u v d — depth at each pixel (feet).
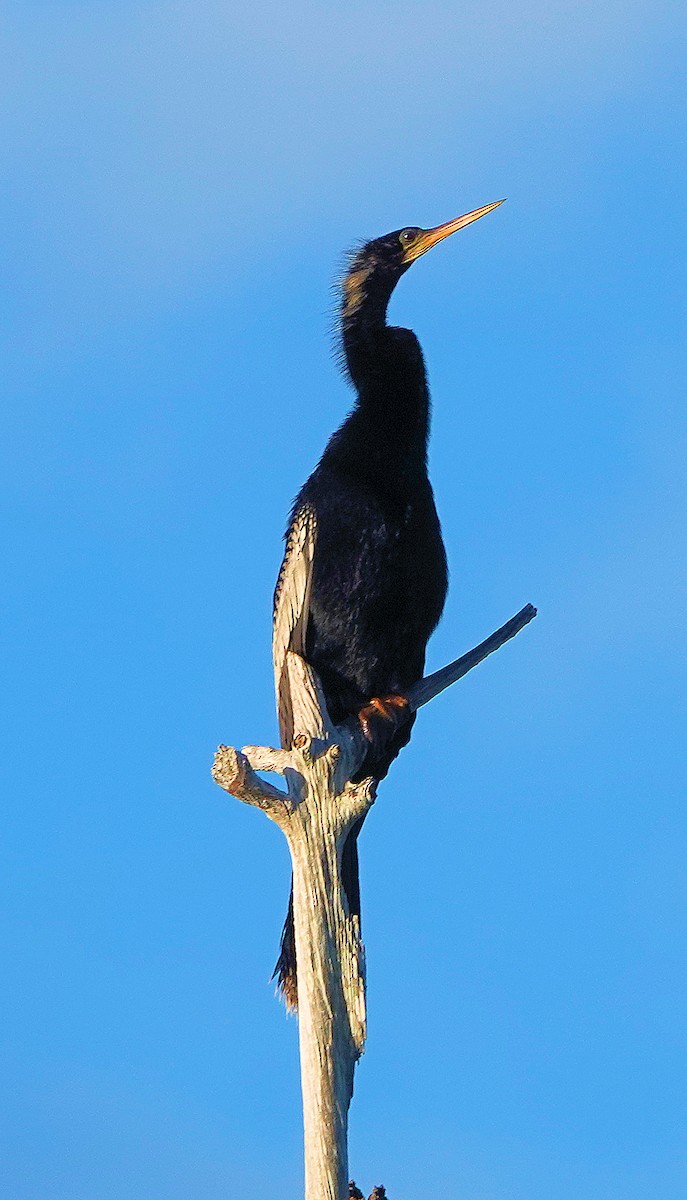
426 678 47.21
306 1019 36.55
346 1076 36.37
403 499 47.39
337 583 46.65
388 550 46.80
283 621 47.16
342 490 47.16
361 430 48.44
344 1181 35.47
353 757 42.42
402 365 49.49
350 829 38.60
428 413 50.14
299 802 37.68
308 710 43.78
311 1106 35.91
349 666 47.39
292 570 47.03
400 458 47.88
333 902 37.19
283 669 47.03
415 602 47.52
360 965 37.01
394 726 45.29
